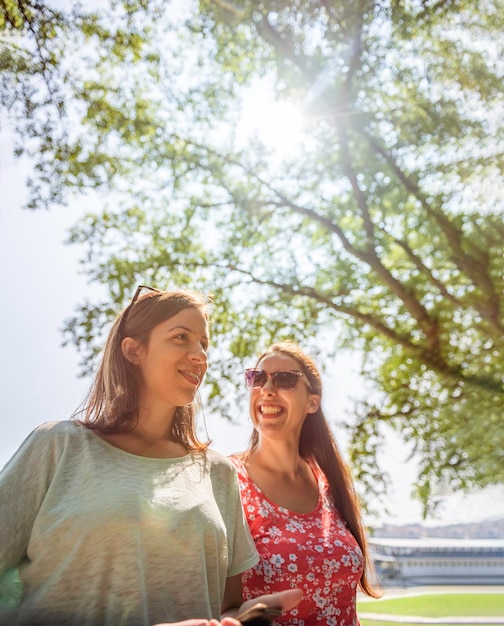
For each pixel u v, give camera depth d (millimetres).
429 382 13055
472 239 11586
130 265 12703
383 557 34750
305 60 11758
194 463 1998
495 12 9695
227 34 11773
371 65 11055
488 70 10055
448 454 12062
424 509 12008
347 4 10273
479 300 11695
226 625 1490
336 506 3020
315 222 13750
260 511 2732
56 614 1632
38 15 9180
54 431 1832
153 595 1683
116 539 1667
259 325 13516
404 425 12852
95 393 2025
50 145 10742
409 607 24016
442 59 10336
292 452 2982
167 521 1746
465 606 23922
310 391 3113
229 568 2021
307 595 2549
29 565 1688
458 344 12797
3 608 1648
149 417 1974
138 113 12227
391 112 11484
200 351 1982
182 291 2096
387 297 13922
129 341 1980
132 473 1807
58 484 1738
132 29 10922
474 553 36375
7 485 1714
